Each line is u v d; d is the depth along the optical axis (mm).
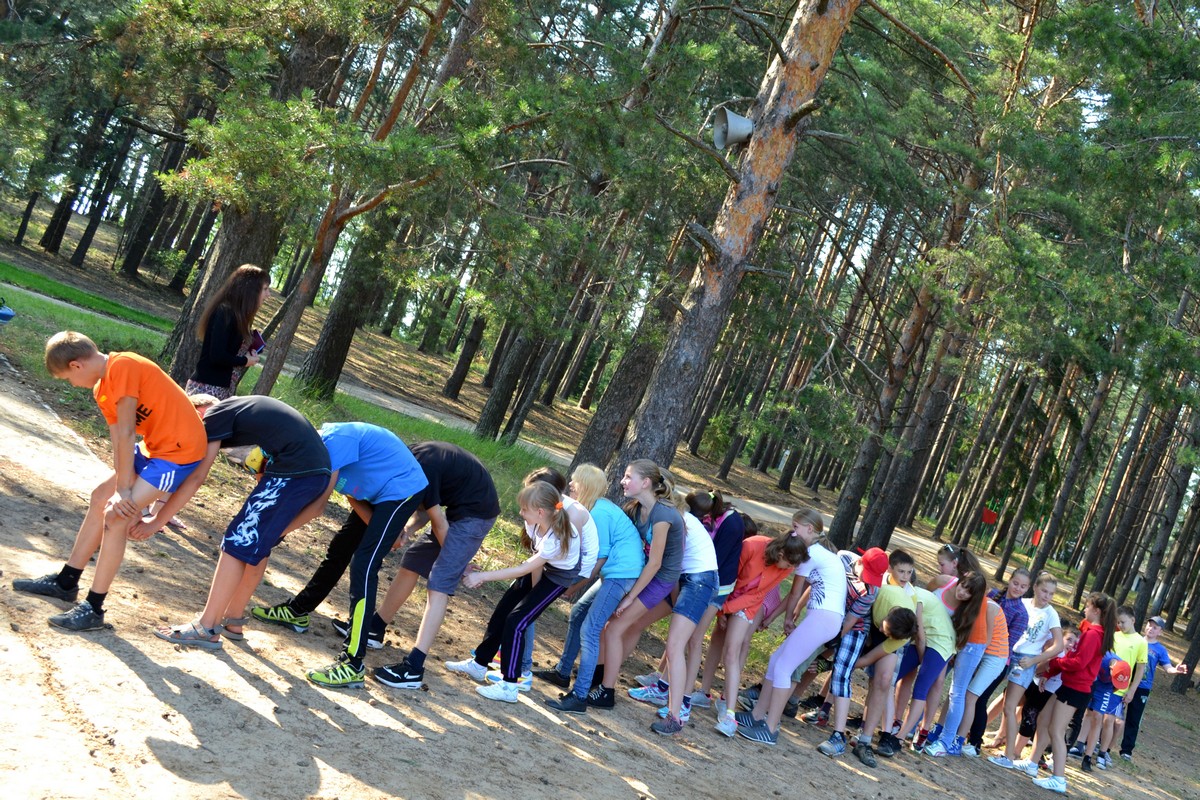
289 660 4953
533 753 4801
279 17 8586
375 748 4168
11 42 17078
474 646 6727
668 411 9711
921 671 7531
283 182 7863
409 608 7043
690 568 6082
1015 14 15984
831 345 14023
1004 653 8180
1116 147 11375
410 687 5141
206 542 6668
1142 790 9742
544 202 15109
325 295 33688
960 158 15336
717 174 13461
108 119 30000
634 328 14898
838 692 6824
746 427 13914
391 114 9195
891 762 7246
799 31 9781
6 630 4082
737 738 6508
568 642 6383
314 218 9570
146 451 4473
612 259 14102
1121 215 12789
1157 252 12414
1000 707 9492
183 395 4441
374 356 32031
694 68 10031
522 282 10750
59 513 6062
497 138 8000
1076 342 12289
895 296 20719
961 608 7719
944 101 15906
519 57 9414
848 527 17203
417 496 5012
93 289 29859
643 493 6043
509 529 11680
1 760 3094
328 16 8500
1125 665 9672
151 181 34031
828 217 15828
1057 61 12289
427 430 16938
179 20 8695
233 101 8117
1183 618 34781
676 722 6020
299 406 13969
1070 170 11219
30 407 8781
